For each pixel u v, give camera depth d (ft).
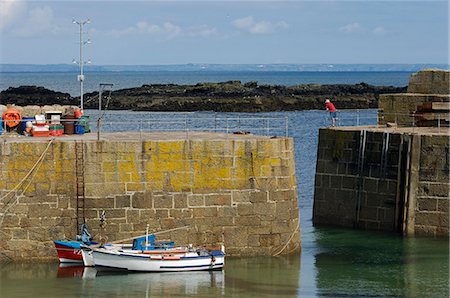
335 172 191.72
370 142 186.60
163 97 561.02
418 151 180.65
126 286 137.80
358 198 187.93
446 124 198.80
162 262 143.13
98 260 143.54
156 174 147.43
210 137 153.99
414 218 181.47
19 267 145.69
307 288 140.36
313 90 642.22
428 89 202.39
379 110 203.41
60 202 146.30
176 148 147.64
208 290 136.98
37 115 160.86
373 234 182.60
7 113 160.15
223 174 148.87
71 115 163.84
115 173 146.61
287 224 151.74
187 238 148.25
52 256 146.82
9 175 146.00
